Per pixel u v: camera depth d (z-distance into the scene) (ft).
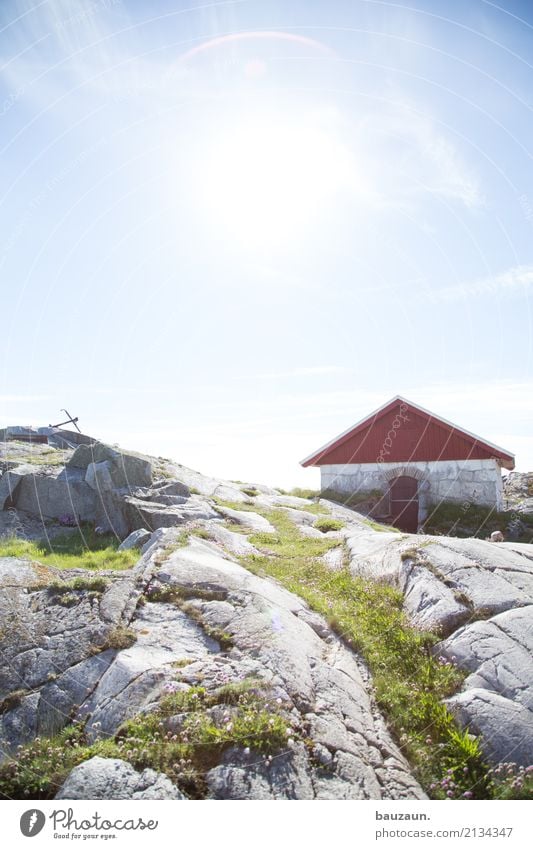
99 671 25.84
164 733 21.67
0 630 27.84
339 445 98.17
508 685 26.84
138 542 51.78
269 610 30.53
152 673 24.63
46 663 26.30
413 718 25.57
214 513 64.13
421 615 33.24
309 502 86.79
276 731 21.59
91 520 65.98
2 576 32.04
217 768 20.33
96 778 19.84
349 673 27.94
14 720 23.84
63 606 30.14
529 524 85.35
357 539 49.47
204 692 23.49
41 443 92.73
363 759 22.31
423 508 91.09
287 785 20.03
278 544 53.42
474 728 24.73
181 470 86.58
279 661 25.91
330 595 37.50
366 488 95.86
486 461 90.63
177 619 29.60
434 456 93.09
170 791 19.52
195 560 36.11
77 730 23.15
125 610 29.99
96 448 71.77
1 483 67.62
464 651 29.37
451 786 22.04
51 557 51.03
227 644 27.48
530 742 23.76
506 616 31.19
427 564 37.52
